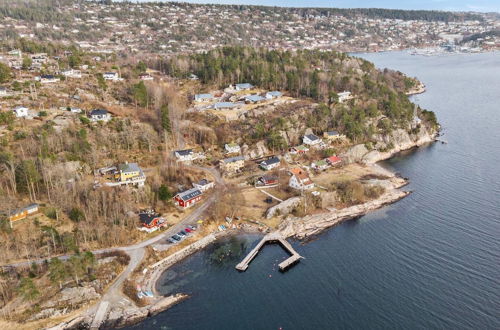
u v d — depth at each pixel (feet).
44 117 552.00
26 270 338.95
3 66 655.35
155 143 586.45
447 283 347.56
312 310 323.78
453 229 430.20
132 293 333.83
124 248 387.14
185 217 446.60
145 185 475.72
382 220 458.91
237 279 361.71
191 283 354.74
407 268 370.12
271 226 444.14
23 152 463.01
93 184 460.96
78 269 331.77
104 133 555.28
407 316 313.73
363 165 617.21
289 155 610.65
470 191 518.78
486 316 310.65
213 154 598.34
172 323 308.40
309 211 475.72
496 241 404.77
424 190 528.63
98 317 307.78
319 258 392.88
